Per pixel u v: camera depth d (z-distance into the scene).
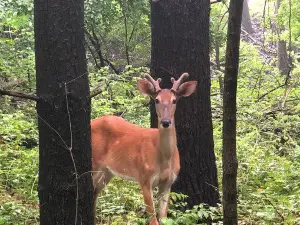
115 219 5.91
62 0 4.18
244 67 14.45
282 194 7.34
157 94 5.90
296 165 8.91
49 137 4.30
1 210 5.91
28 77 11.37
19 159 7.88
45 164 4.36
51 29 4.19
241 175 7.99
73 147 4.31
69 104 4.26
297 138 10.83
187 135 6.31
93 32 12.89
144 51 15.09
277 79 13.59
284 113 11.58
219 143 9.22
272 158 8.77
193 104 6.30
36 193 6.82
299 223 6.09
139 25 13.02
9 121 8.59
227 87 4.09
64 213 4.36
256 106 11.03
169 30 6.21
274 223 5.98
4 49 11.41
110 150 6.47
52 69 4.22
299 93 12.69
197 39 6.26
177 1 6.18
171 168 5.99
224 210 4.26
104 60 13.62
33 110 10.40
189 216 5.32
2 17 11.59
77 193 4.36
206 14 6.33
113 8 11.62
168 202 5.99
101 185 6.58
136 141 6.23
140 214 6.36
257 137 9.80
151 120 6.66
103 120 6.69
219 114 11.11
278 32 16.78
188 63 6.25
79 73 4.29
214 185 6.50
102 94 10.87
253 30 24.64
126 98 11.38
